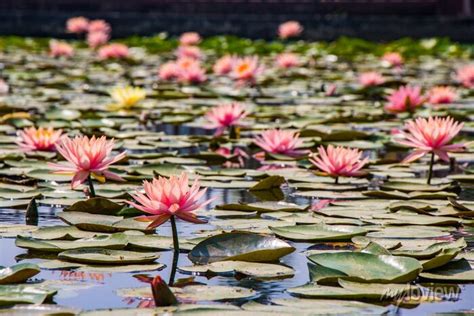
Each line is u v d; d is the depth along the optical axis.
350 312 4.37
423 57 28.34
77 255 5.41
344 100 15.85
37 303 4.43
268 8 37.25
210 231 6.18
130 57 25.55
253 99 15.94
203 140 10.64
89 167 6.61
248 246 5.53
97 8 37.94
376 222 6.48
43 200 7.13
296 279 5.03
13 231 6.13
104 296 4.67
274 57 27.70
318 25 34.59
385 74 22.03
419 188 7.83
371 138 10.69
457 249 5.30
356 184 8.10
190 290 4.77
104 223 6.30
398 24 34.34
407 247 5.70
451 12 37.09
